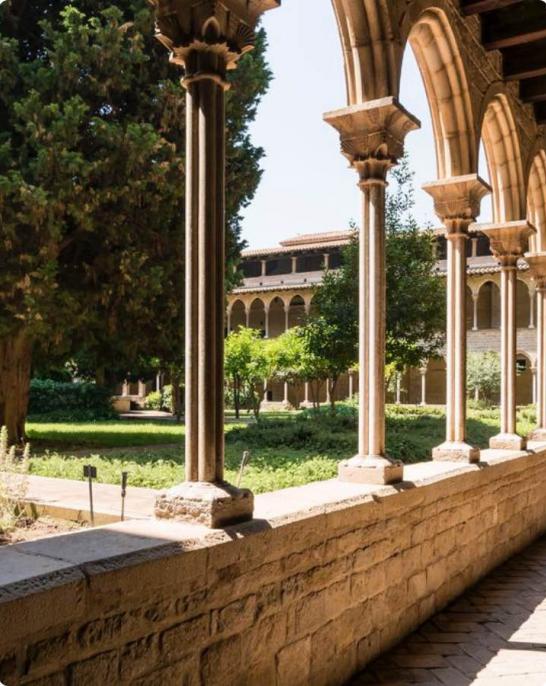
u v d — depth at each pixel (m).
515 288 8.07
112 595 2.50
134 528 3.09
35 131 11.91
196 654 2.90
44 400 26.28
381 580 4.43
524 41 6.82
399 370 17.27
